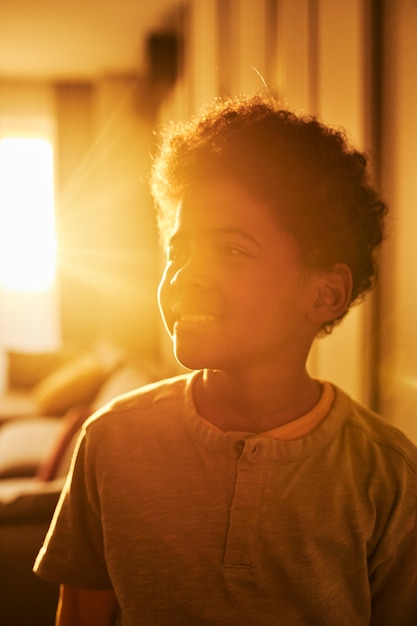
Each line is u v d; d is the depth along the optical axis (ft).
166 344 16.38
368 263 2.54
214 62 9.95
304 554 2.23
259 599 2.23
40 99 19.74
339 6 5.26
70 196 19.62
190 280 2.10
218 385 2.40
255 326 2.12
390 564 2.36
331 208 2.24
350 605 2.32
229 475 2.31
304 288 2.23
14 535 6.40
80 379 13.44
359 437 2.40
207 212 2.14
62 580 2.67
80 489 2.63
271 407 2.36
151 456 2.44
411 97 4.31
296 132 2.27
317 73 5.78
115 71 18.72
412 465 2.38
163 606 2.29
